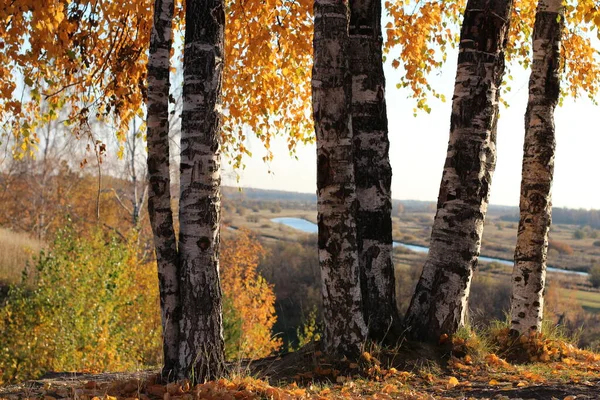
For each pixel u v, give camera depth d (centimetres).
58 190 3152
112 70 685
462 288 637
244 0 741
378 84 653
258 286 2603
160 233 504
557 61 739
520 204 740
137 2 634
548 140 729
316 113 580
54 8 564
